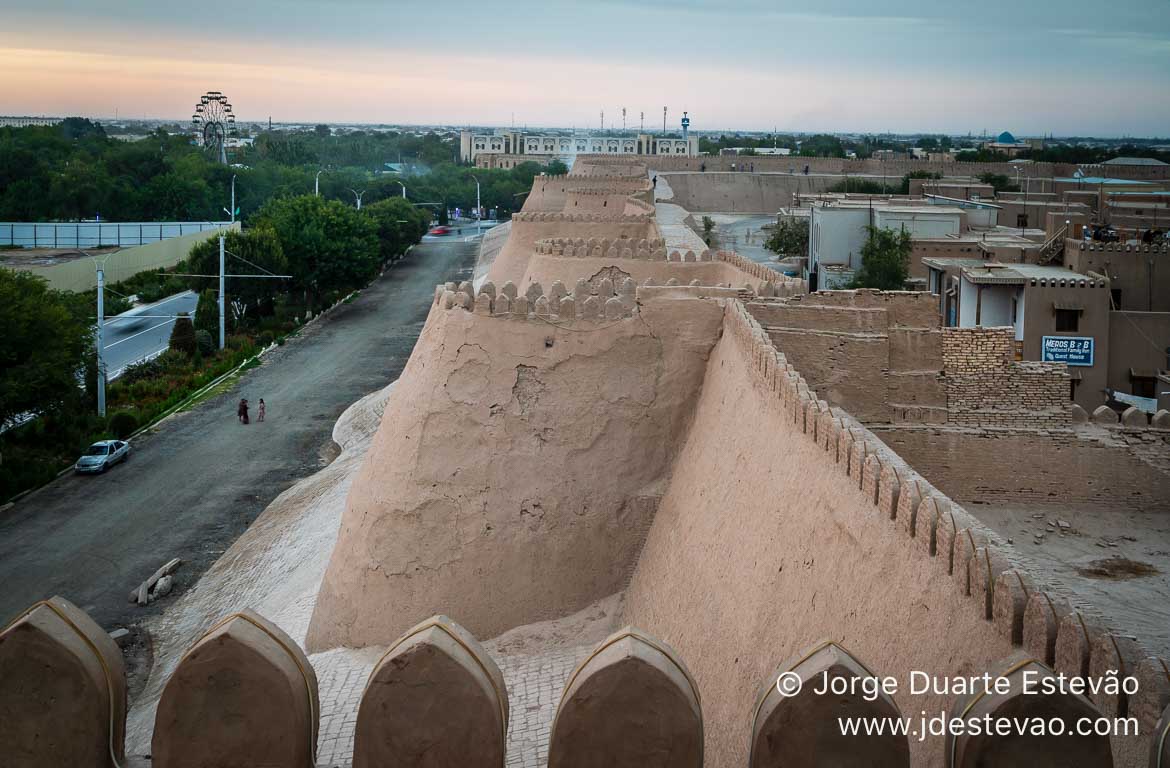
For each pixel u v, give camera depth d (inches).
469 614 663.1
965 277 1258.6
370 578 687.1
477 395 690.2
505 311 701.3
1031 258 1454.2
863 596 374.9
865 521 387.9
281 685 219.0
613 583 677.3
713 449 618.2
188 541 1138.7
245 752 219.6
